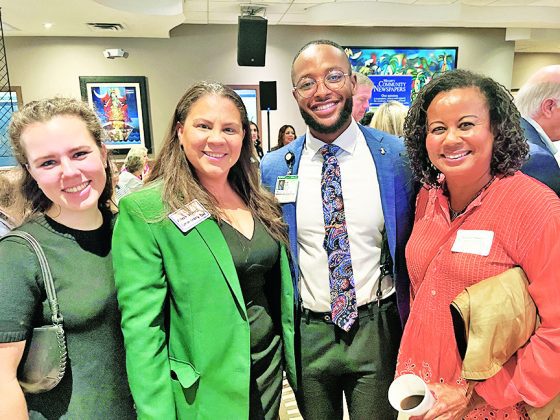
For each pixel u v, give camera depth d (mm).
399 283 1464
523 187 1043
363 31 6961
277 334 1402
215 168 1179
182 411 1116
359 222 1450
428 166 1263
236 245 1216
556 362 948
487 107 1063
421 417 1026
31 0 4527
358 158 1494
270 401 1302
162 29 6000
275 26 6828
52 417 992
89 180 1023
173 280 1109
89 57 6484
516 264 1023
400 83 7156
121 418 1081
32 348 951
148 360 1043
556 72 1864
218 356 1122
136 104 6691
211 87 1196
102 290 1051
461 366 1086
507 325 960
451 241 1132
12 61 6340
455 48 7164
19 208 1065
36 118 977
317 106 1454
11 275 932
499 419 1073
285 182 1523
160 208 1115
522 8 6527
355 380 1493
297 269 1490
